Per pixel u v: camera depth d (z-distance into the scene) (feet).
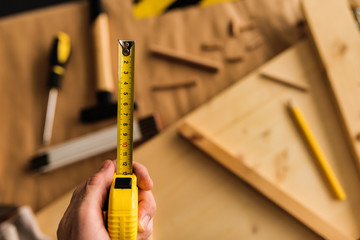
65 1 5.72
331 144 2.94
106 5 3.68
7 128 3.39
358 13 3.33
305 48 3.21
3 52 3.63
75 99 3.47
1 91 3.52
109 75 3.41
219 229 2.79
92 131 3.34
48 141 3.34
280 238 2.73
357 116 2.89
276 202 2.74
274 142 2.98
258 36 3.51
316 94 3.08
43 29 3.69
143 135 3.20
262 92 3.12
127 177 1.53
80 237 1.59
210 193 2.89
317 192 2.83
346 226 2.73
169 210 2.86
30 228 2.88
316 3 3.24
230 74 3.43
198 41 3.55
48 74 3.54
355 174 2.85
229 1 3.63
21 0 5.72
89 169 3.21
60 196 3.16
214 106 3.11
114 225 1.46
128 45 1.42
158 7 3.71
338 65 3.02
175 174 2.96
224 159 2.87
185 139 3.04
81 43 3.63
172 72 3.49
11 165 3.28
